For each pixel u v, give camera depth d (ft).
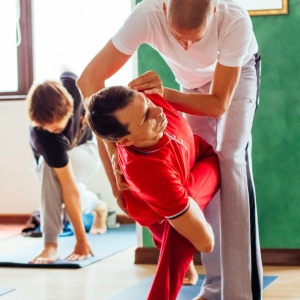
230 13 7.34
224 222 8.00
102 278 11.17
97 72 7.75
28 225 17.03
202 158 7.94
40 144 12.16
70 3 18.89
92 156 13.76
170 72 12.46
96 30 18.75
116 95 6.54
